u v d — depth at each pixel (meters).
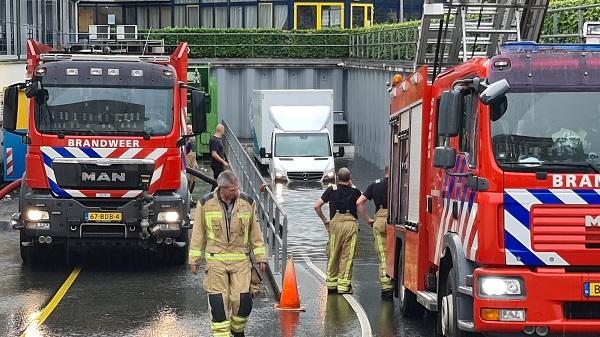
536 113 10.47
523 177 10.33
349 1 57.31
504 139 10.42
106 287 16.17
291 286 14.31
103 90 17.83
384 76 39.81
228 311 11.24
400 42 36.88
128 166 17.56
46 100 17.72
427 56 18.59
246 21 58.69
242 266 11.23
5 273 17.50
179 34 52.75
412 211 13.45
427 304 12.16
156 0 61.47
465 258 10.88
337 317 13.82
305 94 39.34
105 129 17.70
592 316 10.37
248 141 52.16
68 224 17.42
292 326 13.20
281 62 52.28
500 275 10.30
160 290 15.91
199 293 15.67
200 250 11.29
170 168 17.78
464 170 10.98
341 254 15.70
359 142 47.09
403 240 14.04
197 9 60.28
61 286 16.23
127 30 54.06
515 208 10.32
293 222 25.48
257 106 42.22
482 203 10.38
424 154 12.83
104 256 19.53
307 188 35.41
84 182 17.50
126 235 17.64
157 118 17.86
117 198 17.62
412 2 58.03
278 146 38.03
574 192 10.33
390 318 13.88
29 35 38.12
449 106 10.64
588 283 10.23
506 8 16.48
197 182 35.34
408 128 13.79
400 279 14.41
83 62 18.00
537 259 10.31
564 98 10.48
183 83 18.80
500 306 10.27
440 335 12.24
